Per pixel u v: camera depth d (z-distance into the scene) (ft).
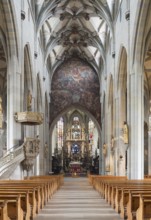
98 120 159.63
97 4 111.96
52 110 160.66
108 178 78.64
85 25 134.51
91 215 34.53
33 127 99.71
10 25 72.33
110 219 32.04
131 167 75.56
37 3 106.52
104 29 130.62
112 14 108.78
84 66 162.40
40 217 33.47
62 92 161.27
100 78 157.28
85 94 161.07
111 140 115.65
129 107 78.54
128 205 30.45
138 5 70.59
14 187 34.65
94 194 64.69
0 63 110.63
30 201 32.99
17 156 65.82
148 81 120.47
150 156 119.14
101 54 137.69
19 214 26.09
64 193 67.62
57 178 81.05
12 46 74.69
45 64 136.87
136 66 75.87
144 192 28.12
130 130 76.74
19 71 77.20
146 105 125.90
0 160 61.77
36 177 82.99
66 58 160.56
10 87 74.59
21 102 78.89
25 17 86.58
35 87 105.40
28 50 94.27
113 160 110.63
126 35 85.25
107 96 128.16
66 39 142.72
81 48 153.28
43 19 111.65
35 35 106.93
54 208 40.88
